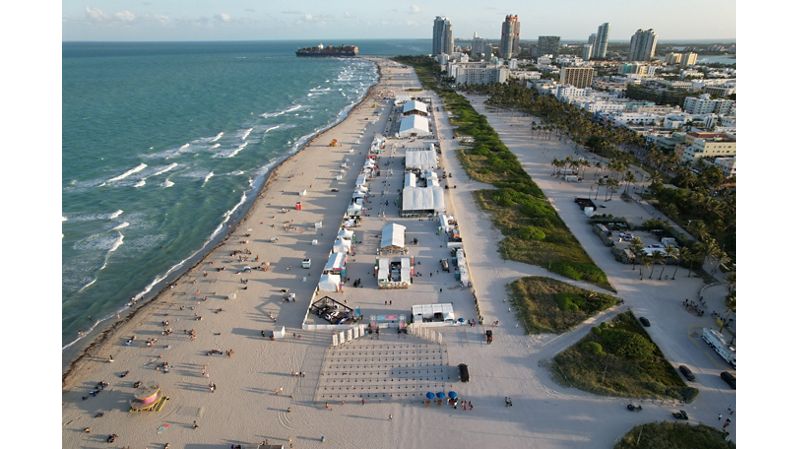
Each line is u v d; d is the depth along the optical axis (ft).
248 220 504.84
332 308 347.77
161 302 364.17
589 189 586.45
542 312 341.82
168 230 490.08
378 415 260.01
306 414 261.03
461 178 622.95
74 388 280.31
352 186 603.67
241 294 373.20
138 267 423.23
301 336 323.37
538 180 618.03
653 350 298.97
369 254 431.02
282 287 382.63
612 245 436.35
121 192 579.07
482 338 317.83
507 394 271.69
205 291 377.71
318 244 453.17
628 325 326.44
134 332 330.54
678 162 636.07
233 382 283.59
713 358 295.07
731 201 495.82
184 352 309.42
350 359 301.63
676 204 500.74
